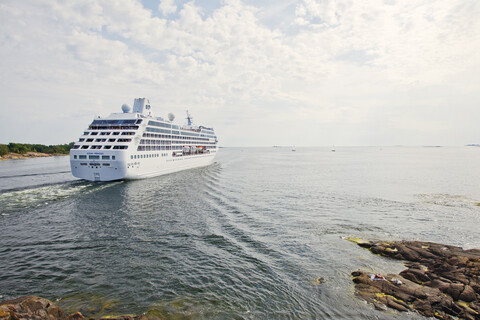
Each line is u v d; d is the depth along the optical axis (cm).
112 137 5691
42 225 3006
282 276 1988
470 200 4522
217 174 7669
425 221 3356
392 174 8062
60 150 19662
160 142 6906
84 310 1560
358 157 19150
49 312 1348
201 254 2334
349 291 1803
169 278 1938
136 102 7306
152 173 6531
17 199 4147
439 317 1547
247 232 2878
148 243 2553
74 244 2511
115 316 1502
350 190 5341
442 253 2286
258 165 11594
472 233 2958
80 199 4181
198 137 9944
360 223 3244
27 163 11612
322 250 2444
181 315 1536
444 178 7131
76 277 1930
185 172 7831
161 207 3806
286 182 6347
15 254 2288
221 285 1859
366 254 2369
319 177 7325
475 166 10806
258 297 1730
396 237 2814
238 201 4278
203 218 3331
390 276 1948
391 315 1570
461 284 1789
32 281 1866
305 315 1565
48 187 5050
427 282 1870
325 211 3759
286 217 3444
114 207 3766
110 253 2333
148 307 1605
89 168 5497
